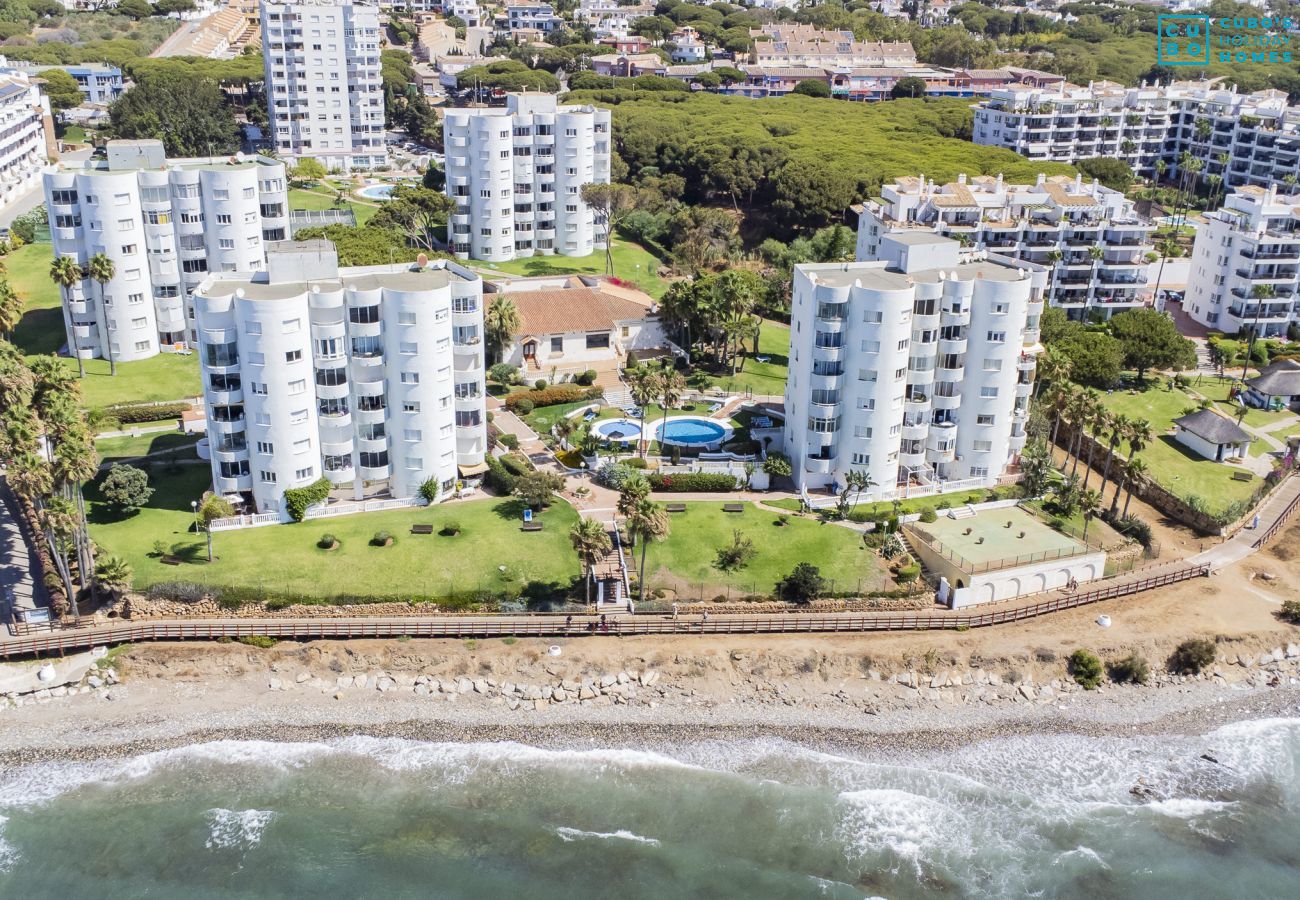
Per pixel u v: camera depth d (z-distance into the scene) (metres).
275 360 111.38
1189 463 141.88
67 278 150.62
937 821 87.81
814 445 125.00
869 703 99.88
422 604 104.31
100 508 117.19
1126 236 192.25
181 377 155.00
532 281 182.38
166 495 121.00
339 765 91.06
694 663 101.06
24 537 115.12
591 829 85.81
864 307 119.44
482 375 124.50
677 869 82.25
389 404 118.19
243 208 161.75
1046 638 106.62
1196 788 92.44
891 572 112.56
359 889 79.56
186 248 161.25
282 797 87.75
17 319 145.62
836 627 106.00
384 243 185.00
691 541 114.69
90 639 98.81
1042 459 128.88
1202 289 197.50
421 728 95.19
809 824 87.00
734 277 160.12
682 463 129.50
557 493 123.00
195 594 103.00
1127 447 145.12
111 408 141.62
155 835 83.75
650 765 92.31
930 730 97.50
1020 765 94.12
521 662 100.19
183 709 96.00
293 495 114.50
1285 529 129.12
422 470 120.19
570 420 136.88
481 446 126.69
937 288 121.56
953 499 126.38
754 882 81.25
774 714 98.31
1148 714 100.62
